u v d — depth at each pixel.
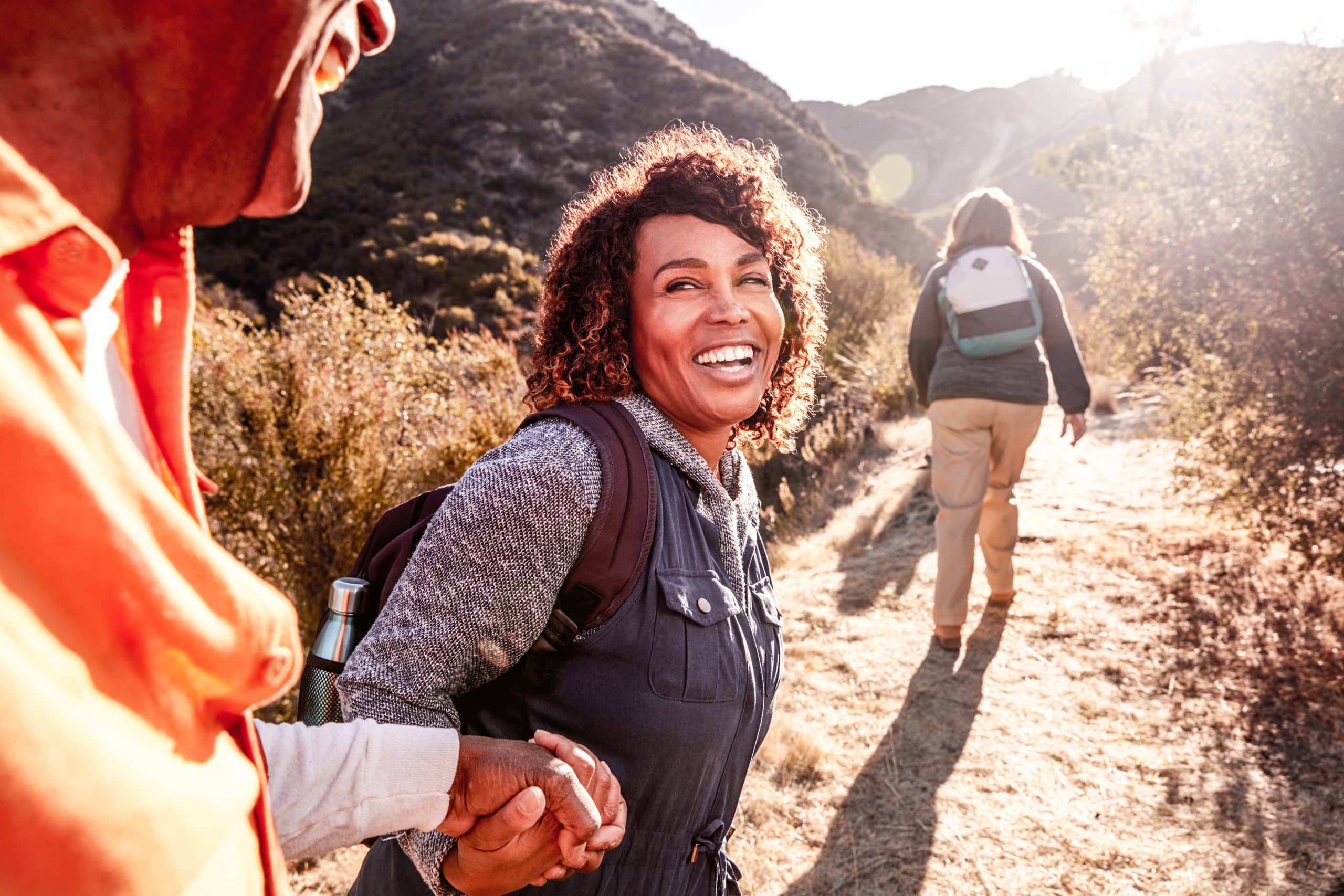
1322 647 3.46
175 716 0.46
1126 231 6.18
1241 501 3.97
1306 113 4.36
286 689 0.55
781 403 1.68
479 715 1.19
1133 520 4.97
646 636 1.14
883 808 2.95
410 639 1.05
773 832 2.88
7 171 0.39
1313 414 3.70
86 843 0.38
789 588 5.04
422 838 1.01
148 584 0.43
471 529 1.07
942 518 3.93
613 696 1.12
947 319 3.83
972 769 3.12
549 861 0.95
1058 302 3.84
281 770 0.78
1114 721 3.30
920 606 4.43
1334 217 4.07
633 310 1.35
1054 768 3.08
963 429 3.82
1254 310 4.17
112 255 0.44
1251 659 3.48
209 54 0.46
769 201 1.46
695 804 1.20
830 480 7.66
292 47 0.48
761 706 1.28
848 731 3.42
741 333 1.31
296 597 4.69
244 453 4.63
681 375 1.31
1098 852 2.68
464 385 6.86
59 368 0.42
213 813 0.46
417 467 5.29
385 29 0.59
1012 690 3.58
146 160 0.48
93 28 0.44
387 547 1.27
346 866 2.94
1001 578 4.21
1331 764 2.85
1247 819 2.71
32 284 0.43
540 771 0.90
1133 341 6.81
